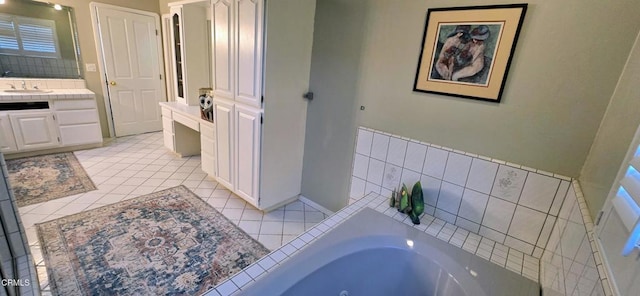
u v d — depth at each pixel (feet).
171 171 10.62
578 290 2.83
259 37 6.52
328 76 7.31
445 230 5.68
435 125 5.77
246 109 7.39
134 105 14.28
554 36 4.28
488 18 4.79
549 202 4.73
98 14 12.35
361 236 5.28
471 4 4.93
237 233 7.25
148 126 14.98
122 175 10.02
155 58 14.47
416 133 6.07
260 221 7.84
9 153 10.38
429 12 5.40
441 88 5.53
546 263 4.52
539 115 4.60
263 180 7.77
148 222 7.38
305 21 7.04
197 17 10.91
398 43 5.94
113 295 5.16
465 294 4.33
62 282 5.32
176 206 8.24
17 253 4.50
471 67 5.11
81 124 11.69
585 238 3.08
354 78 6.82
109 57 13.03
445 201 5.90
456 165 5.63
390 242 5.29
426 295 5.02
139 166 10.88
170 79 15.03
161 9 14.01
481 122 5.20
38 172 9.66
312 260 4.54
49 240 6.38
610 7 3.82
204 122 9.41
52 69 11.81
